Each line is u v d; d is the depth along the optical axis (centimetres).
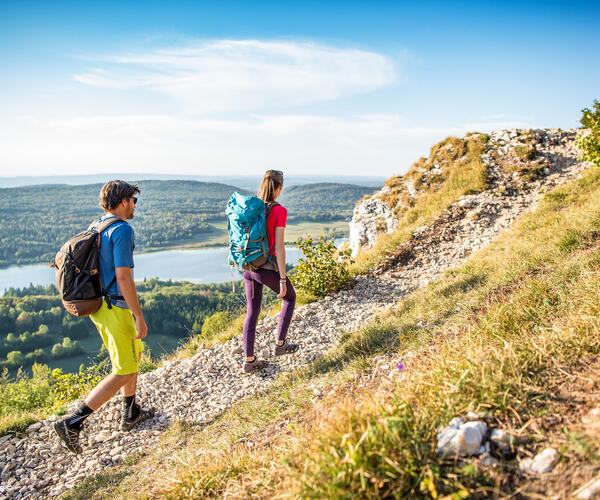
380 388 296
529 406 197
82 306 335
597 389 195
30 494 346
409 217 1334
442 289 614
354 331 584
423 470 165
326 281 824
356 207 1778
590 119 1008
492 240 929
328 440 197
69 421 360
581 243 551
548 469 159
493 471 165
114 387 365
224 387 506
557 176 1235
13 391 836
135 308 344
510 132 1538
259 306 488
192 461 292
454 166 1489
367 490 161
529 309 350
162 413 462
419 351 375
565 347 241
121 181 358
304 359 536
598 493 137
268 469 230
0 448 405
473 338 316
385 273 908
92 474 361
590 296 315
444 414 202
